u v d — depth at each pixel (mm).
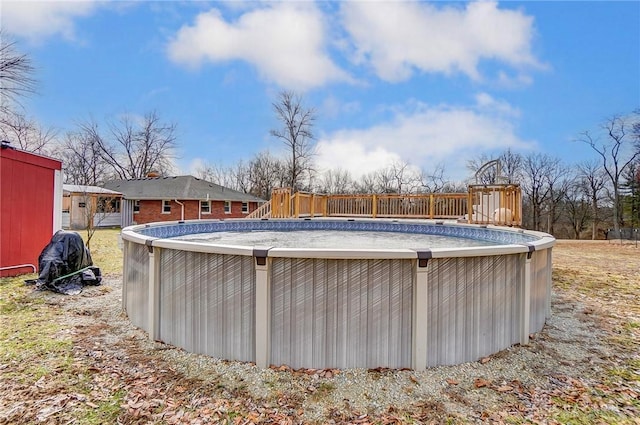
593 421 2094
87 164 25672
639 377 2613
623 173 21312
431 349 2680
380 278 2611
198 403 2221
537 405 2242
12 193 5734
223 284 2770
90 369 2607
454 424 2053
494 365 2752
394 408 2197
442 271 2686
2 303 4277
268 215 12055
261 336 2627
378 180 29562
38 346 3006
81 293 4781
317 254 2543
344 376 2539
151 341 3111
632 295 4961
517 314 3111
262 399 2273
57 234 5332
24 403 2182
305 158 26344
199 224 7273
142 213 19703
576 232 24812
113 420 2041
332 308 2611
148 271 3236
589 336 3391
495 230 6133
